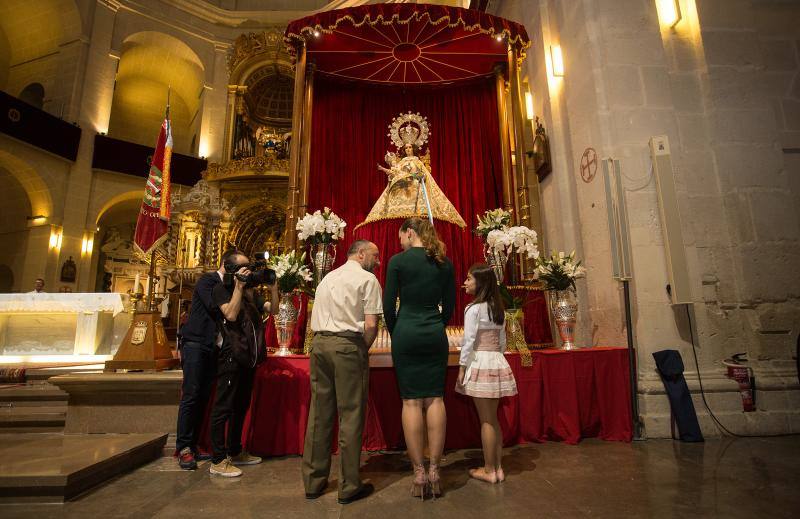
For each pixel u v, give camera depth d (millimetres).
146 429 3564
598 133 4445
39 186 13281
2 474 2453
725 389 3820
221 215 11078
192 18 16469
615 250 3967
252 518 2211
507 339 3838
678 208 4020
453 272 2844
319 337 2617
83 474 2584
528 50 6438
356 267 2768
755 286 4090
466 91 6613
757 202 4254
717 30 4602
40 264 13008
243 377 3170
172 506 2367
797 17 5066
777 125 4809
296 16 16719
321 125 6184
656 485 2547
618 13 4570
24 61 15430
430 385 2578
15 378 4879
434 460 2500
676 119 4473
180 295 8844
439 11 5223
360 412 2523
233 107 14711
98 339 7180
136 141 18484
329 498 2482
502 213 4512
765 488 2453
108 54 14867
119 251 17031
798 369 3807
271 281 3111
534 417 3613
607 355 3818
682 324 3973
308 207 5832
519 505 2301
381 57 6023
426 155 6211
